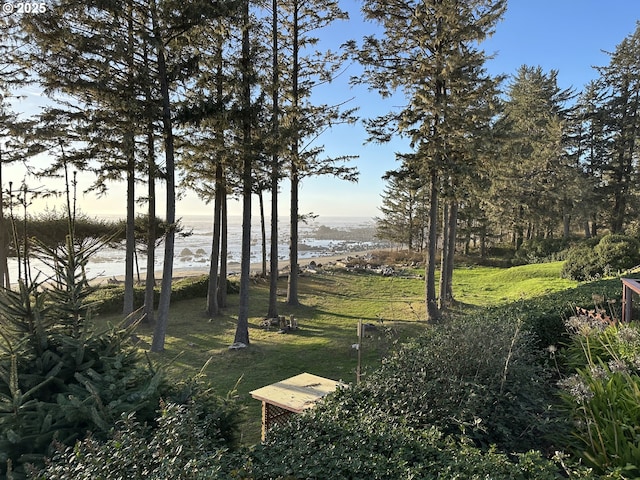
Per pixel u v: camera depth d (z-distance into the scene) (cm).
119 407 353
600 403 350
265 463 278
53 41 992
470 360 413
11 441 313
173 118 1073
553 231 3578
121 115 1060
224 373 960
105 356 407
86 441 277
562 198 2938
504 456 275
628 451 298
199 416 396
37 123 1127
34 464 312
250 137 1174
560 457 265
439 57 1257
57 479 253
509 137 1433
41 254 435
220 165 1411
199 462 246
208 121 1082
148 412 380
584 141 3409
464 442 304
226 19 1071
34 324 390
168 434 279
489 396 369
